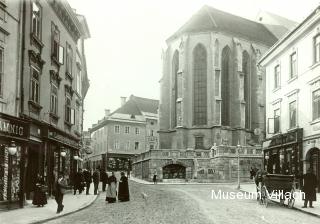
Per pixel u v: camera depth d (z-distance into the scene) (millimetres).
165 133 71375
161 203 21938
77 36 36125
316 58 30125
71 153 34625
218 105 65750
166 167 58781
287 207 20344
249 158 55562
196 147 67000
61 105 30281
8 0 19312
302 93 32219
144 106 108000
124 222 14172
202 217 15320
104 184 34500
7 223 13914
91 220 15094
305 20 30281
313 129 30062
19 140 19297
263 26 84125
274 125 38219
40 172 23641
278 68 38125
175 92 71062
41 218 15406
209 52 67750
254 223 13852
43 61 24422
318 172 29547
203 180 55812
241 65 69125
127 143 99438
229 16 77000
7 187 18453
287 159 34344
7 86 19125
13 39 19750
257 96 71312
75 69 36594
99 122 111562
